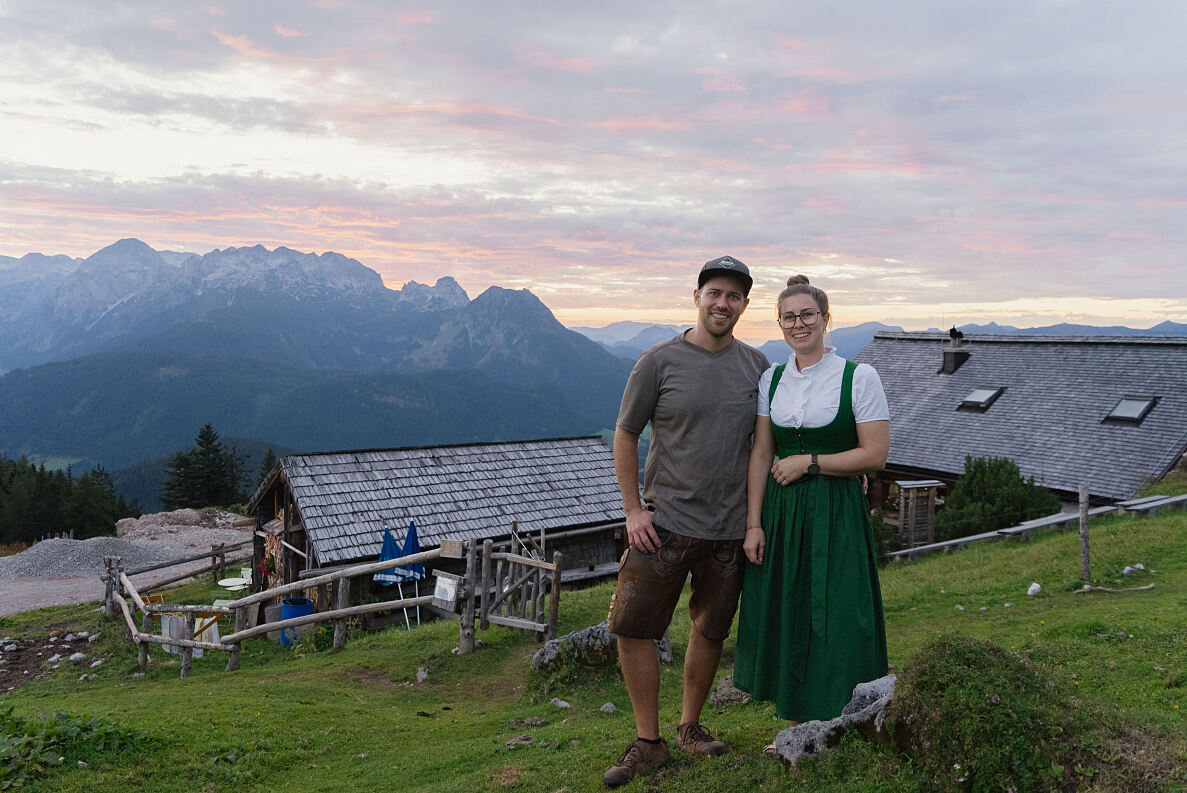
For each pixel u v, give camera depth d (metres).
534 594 12.08
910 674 3.26
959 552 17.36
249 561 29.27
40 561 31.56
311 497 19.92
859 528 3.48
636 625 3.84
